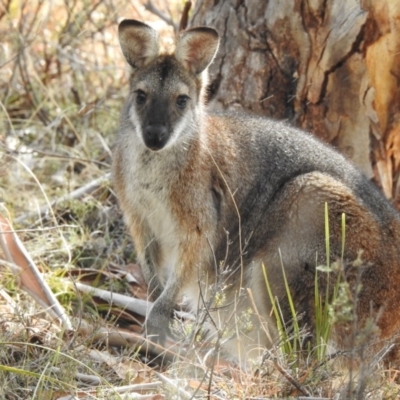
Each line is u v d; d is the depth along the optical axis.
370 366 7.96
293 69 12.17
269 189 10.84
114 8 16.78
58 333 9.64
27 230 10.98
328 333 9.19
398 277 10.12
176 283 10.78
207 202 10.76
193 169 10.65
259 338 10.38
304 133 11.12
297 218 10.41
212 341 10.10
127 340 10.05
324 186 10.35
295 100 12.24
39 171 13.96
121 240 12.70
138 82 10.72
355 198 10.27
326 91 12.05
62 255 12.16
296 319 9.40
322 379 8.56
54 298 10.20
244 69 12.34
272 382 8.39
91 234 12.51
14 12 16.98
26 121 14.62
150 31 10.73
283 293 10.30
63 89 15.90
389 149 12.15
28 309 10.23
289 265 10.34
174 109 10.55
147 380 8.91
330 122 12.14
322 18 11.83
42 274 11.02
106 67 16.12
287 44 12.12
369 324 7.40
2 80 15.84
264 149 10.95
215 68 12.52
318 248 10.15
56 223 11.77
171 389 7.95
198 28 10.74
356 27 11.66
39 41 16.25
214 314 10.67
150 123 10.37
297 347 9.58
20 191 13.31
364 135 12.07
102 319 10.50
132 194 10.96
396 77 11.82
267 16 12.14
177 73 10.68
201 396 8.23
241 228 10.95
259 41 12.23
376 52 11.73
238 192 10.94
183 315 10.96
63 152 14.42
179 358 9.41
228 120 11.22
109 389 8.35
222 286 10.55
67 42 16.28
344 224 9.59
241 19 12.33
